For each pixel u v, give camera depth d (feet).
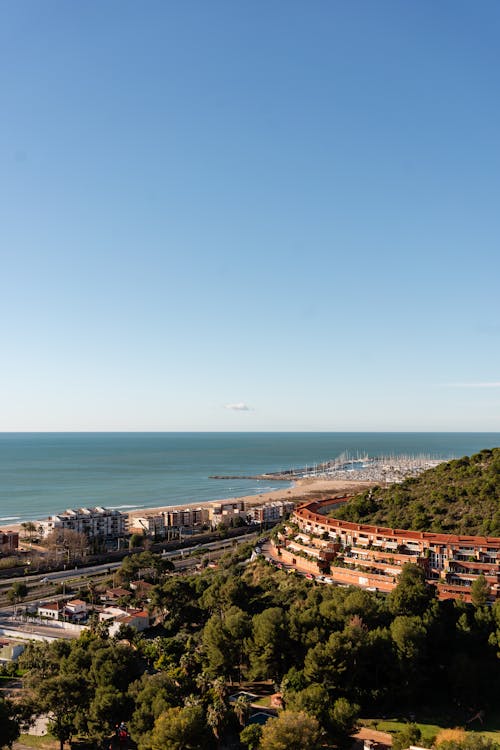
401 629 315.17
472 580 426.92
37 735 293.84
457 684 305.73
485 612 362.33
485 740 237.04
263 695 320.09
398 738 250.57
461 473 593.83
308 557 506.48
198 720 242.99
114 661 299.79
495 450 644.27
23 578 642.63
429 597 377.50
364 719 292.61
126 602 495.00
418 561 447.42
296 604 391.04
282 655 323.37
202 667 334.65
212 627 338.75
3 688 329.93
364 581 453.99
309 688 281.74
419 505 542.16
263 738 236.63
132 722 256.52
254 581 505.25
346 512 579.48
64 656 322.96
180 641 380.99
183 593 460.96
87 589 558.97
